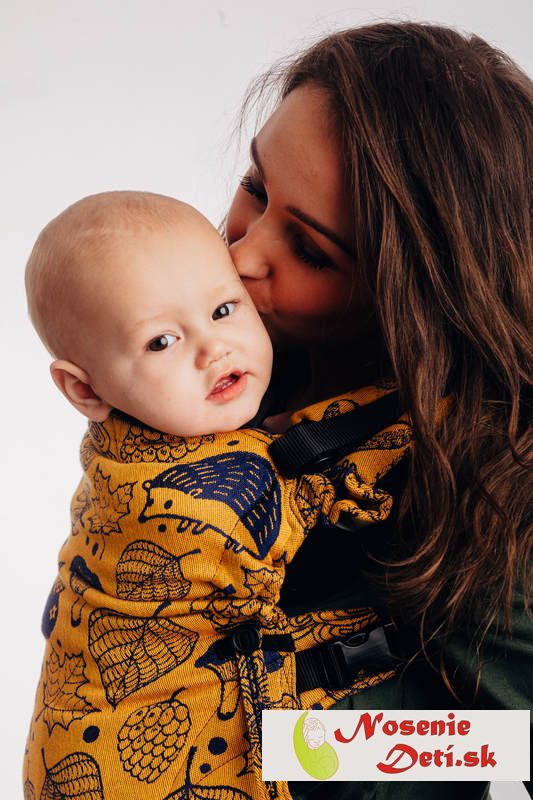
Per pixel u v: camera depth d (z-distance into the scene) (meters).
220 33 1.76
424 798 0.75
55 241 0.74
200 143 1.84
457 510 0.71
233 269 0.75
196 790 0.67
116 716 0.69
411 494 0.73
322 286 0.76
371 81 0.71
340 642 0.72
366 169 0.70
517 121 0.74
